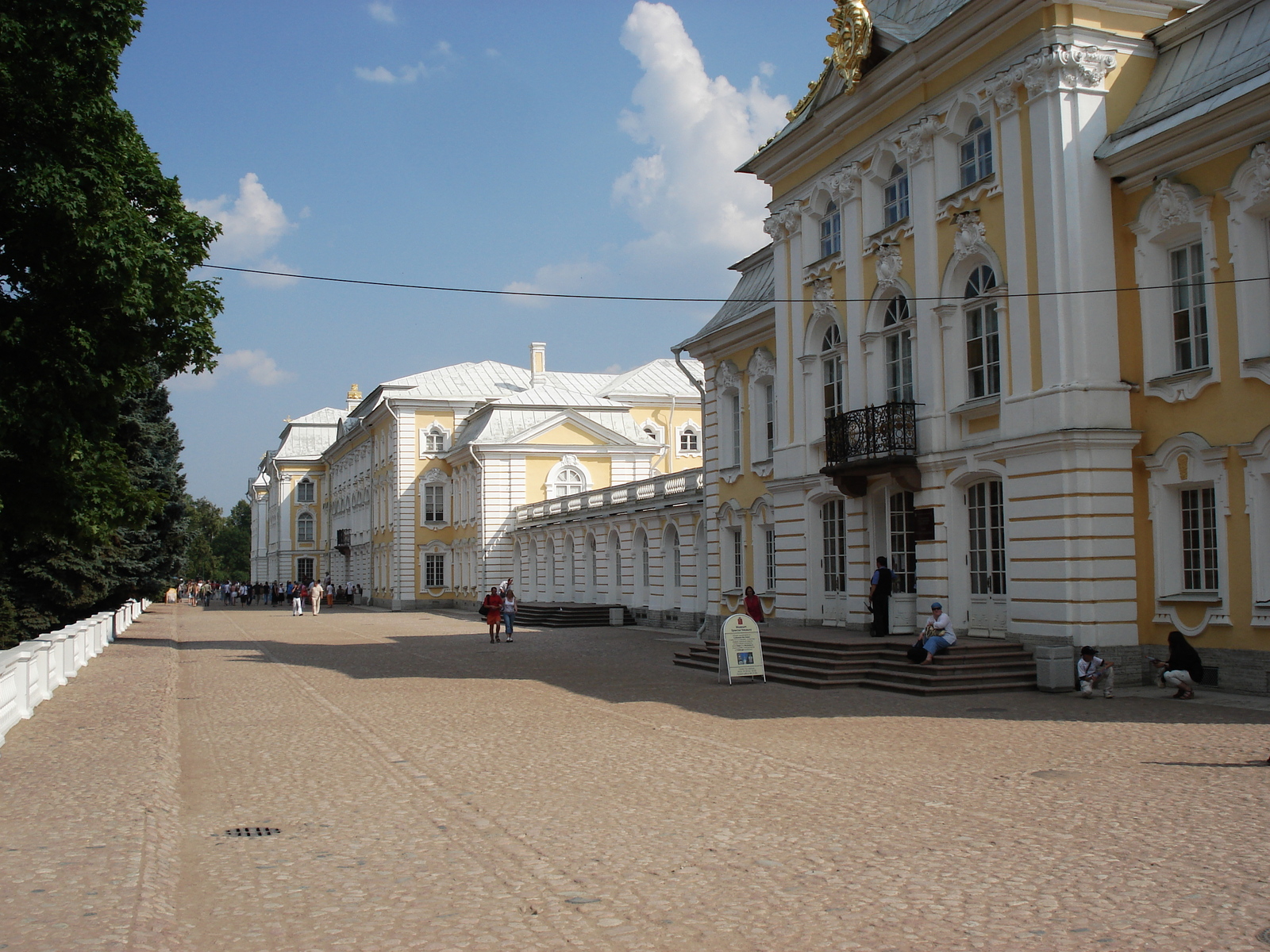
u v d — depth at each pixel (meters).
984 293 19.83
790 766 11.80
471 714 16.70
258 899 7.51
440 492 66.31
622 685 20.36
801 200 25.70
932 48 20.67
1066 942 6.21
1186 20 18.19
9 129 14.97
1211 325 16.84
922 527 20.98
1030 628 18.47
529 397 59.56
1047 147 18.31
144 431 38.28
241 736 14.94
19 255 15.45
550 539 51.03
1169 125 17.08
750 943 6.40
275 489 101.62
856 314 23.36
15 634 32.38
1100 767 11.09
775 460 26.66
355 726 15.69
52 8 14.90
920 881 7.48
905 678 18.22
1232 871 7.39
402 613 60.44
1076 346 17.94
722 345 31.38
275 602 81.31
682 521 37.41
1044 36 18.30
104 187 15.20
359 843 9.00
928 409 20.98
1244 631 16.34
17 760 12.55
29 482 16.91
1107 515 17.80
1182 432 17.36
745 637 20.36
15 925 6.68
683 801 10.23
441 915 7.10
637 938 6.57
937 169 20.97
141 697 18.75
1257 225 16.25
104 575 35.00
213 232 17.97
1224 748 11.87
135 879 7.67
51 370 15.77
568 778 11.49
